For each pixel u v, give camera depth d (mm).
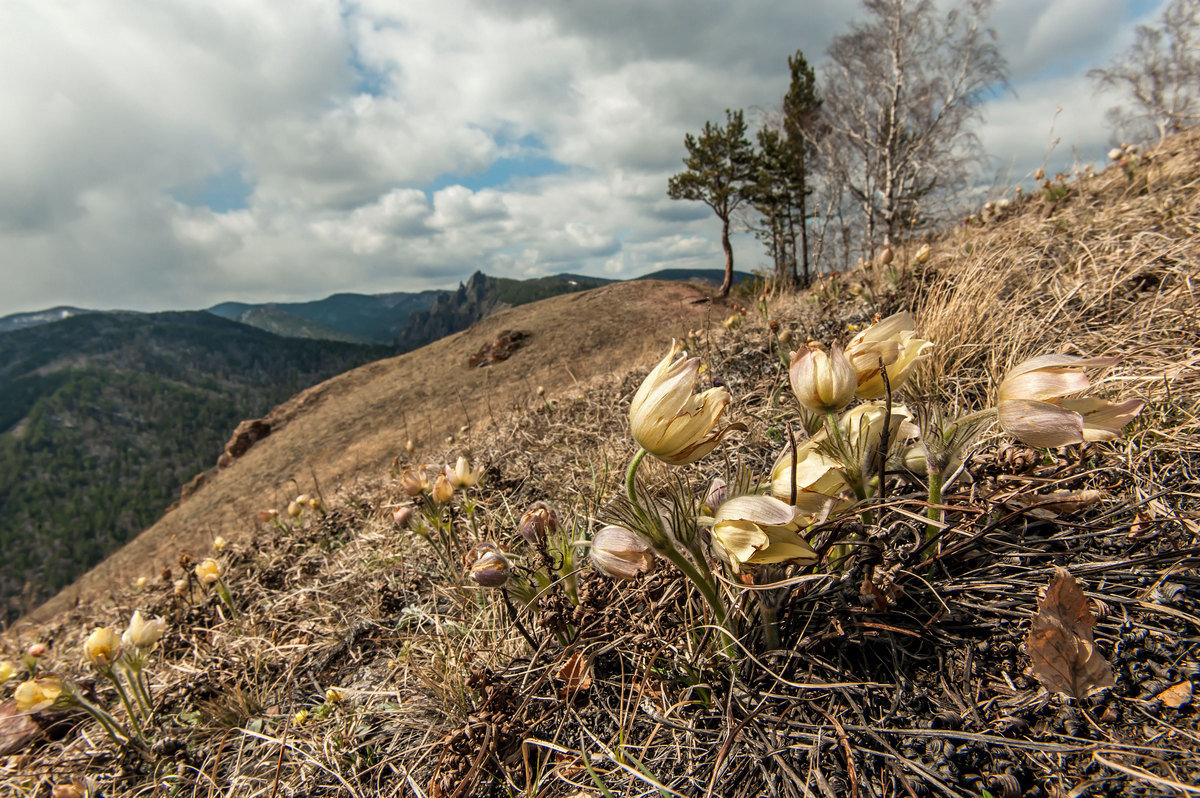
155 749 1707
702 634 1214
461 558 2092
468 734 1244
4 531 129375
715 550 967
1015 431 900
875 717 966
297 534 3445
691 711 1156
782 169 23094
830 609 1120
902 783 865
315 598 2510
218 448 180000
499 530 2293
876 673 1038
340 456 16062
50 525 123500
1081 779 798
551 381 12664
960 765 854
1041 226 3178
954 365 2066
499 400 11648
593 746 1185
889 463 1089
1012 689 933
